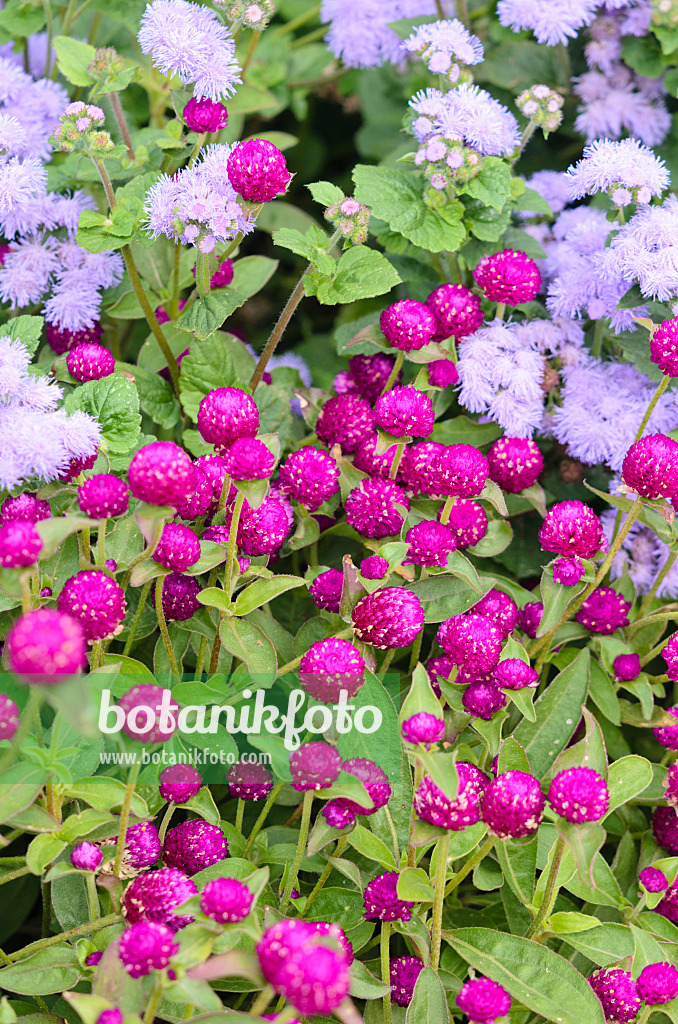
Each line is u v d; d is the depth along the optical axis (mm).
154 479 623
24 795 624
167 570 664
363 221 744
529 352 794
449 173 792
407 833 684
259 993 686
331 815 643
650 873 699
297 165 1142
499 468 750
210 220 720
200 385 795
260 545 700
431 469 712
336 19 923
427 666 718
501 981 658
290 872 669
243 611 680
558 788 622
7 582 608
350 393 801
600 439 793
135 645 770
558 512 713
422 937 666
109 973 618
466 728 724
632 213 816
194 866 673
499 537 740
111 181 821
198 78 762
